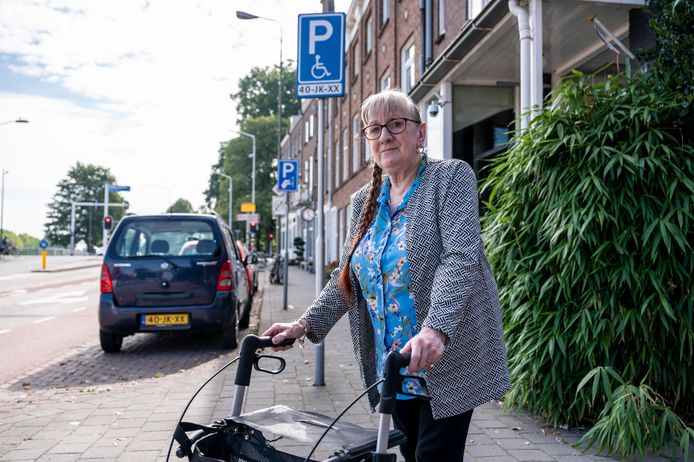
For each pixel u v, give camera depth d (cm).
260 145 6053
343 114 2688
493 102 1090
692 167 397
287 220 1309
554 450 371
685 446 337
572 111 443
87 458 370
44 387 595
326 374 617
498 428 419
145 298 764
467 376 183
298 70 620
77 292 1780
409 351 156
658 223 385
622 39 805
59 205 11288
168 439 406
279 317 1128
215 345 851
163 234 789
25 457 372
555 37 805
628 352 404
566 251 400
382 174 211
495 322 191
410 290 188
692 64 456
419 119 203
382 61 1892
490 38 839
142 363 723
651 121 423
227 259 790
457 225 181
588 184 408
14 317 1157
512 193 470
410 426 202
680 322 382
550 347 403
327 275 2277
